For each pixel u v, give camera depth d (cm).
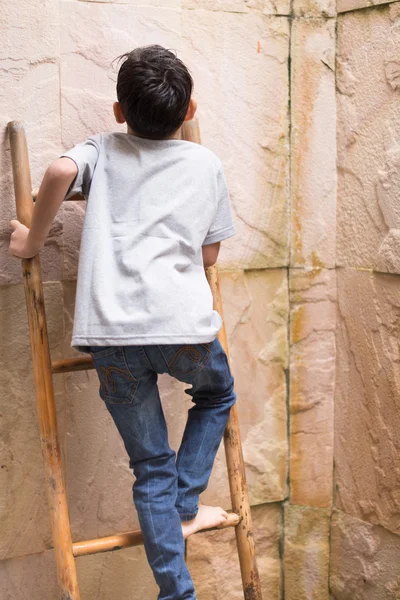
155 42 197
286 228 221
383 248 207
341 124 218
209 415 180
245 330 220
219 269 213
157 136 169
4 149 182
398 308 205
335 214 223
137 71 162
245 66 209
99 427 205
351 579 228
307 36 215
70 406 200
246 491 194
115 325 157
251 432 225
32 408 195
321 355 228
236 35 207
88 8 188
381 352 212
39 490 198
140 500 171
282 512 233
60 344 195
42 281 188
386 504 215
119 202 165
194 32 201
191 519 180
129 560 216
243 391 222
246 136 212
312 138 219
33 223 164
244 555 193
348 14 212
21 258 175
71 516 204
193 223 166
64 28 186
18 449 194
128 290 159
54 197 159
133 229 162
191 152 171
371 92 208
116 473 209
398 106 200
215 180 172
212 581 226
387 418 212
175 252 164
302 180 220
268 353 224
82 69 189
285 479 232
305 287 225
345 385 226
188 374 168
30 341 186
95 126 193
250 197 215
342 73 216
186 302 162
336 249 224
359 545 224
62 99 188
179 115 166
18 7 180
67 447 201
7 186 184
